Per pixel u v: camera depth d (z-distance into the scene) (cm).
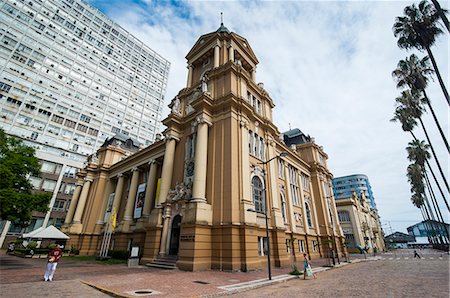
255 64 2977
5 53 5219
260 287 1127
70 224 3428
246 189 1877
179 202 1914
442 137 2288
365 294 938
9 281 1081
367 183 12862
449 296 850
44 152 4947
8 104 4991
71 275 1327
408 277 1395
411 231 11144
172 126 2398
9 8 5559
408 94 3228
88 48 6931
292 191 3002
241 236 1689
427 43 2042
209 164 2000
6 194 1622
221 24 2825
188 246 1636
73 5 6900
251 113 2269
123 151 4044
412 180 5222
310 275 1428
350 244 4916
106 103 6894
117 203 3275
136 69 8231
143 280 1183
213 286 1068
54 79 5878
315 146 3894
